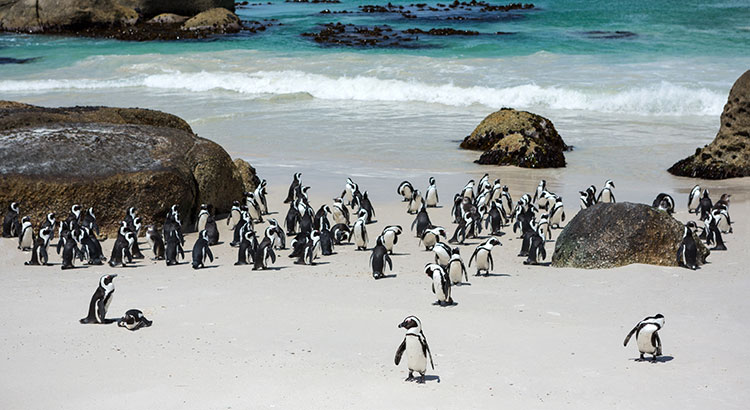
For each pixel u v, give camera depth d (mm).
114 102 44844
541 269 18141
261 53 59750
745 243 20078
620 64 50969
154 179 22234
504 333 13102
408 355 10742
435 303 15008
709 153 29641
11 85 49531
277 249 20750
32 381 11086
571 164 31078
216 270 18250
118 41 68812
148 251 20609
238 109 42875
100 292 13625
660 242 18234
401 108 43062
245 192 26016
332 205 25016
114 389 10766
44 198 21562
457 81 47438
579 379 10984
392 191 26797
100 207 21938
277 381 10984
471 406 10094
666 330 13266
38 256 18797
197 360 11836
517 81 46656
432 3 98812
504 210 23781
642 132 36344
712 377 11000
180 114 41344
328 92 46625
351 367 11523
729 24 67000
